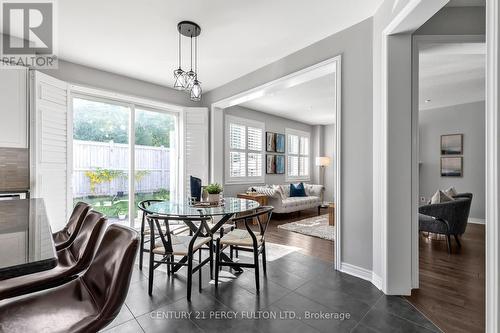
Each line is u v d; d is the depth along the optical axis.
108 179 3.99
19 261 0.71
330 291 2.32
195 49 3.17
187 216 2.15
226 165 5.69
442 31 2.31
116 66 3.66
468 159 5.74
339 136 2.77
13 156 2.79
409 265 2.26
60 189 3.22
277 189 5.89
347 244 2.73
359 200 2.62
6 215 1.41
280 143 7.17
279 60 3.46
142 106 4.32
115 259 1.01
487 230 1.14
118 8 2.35
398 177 2.26
